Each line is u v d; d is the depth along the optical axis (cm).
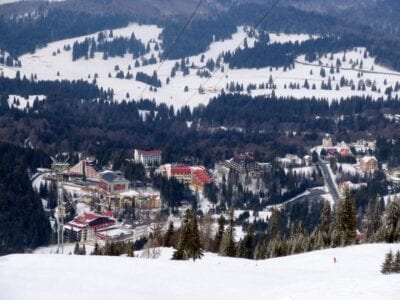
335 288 5981
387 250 11950
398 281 5903
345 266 10288
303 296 5912
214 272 8488
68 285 7056
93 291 6819
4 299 6306
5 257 8819
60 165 17412
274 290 6775
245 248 15800
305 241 15475
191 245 11681
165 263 9019
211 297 6894
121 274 7906
